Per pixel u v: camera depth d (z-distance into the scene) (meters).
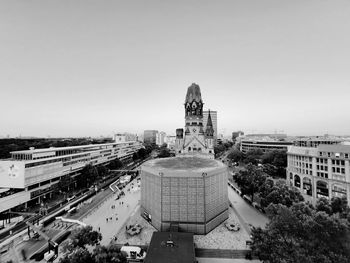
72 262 42.66
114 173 170.50
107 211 89.50
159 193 68.88
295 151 117.62
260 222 75.75
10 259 56.28
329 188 97.00
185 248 52.72
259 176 95.81
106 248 44.94
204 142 132.00
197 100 130.62
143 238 64.88
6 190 91.62
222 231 68.81
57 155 118.75
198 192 67.00
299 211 50.22
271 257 42.47
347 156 91.31
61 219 80.25
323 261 38.19
